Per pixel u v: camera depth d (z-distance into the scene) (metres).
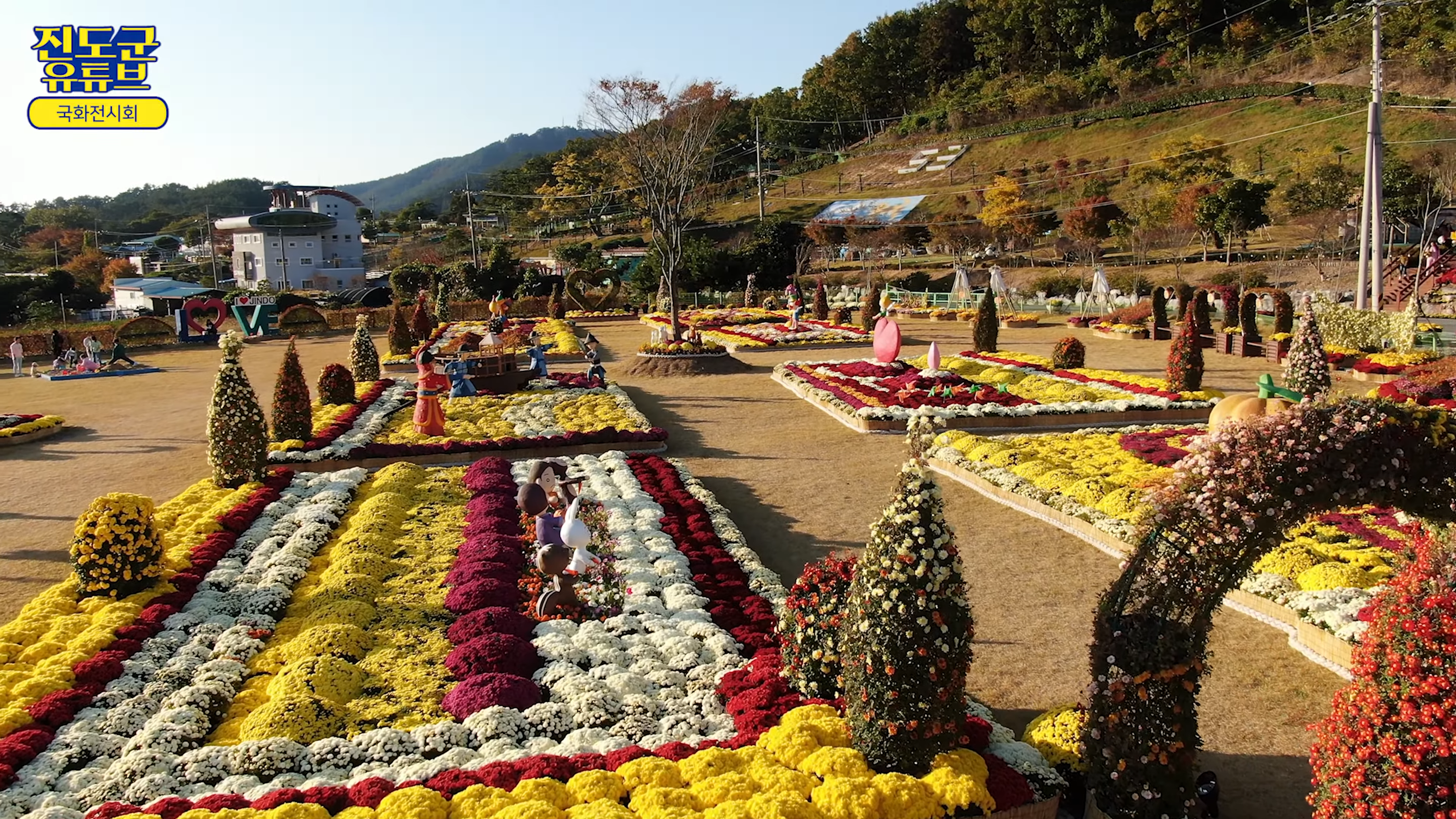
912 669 6.66
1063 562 12.38
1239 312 32.03
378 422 22.08
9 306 72.19
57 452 21.58
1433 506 5.88
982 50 103.94
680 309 57.59
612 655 9.24
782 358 34.72
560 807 6.40
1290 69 79.69
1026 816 6.65
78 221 145.12
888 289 56.78
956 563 6.75
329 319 58.84
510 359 26.80
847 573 8.25
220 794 6.70
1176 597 6.37
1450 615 5.33
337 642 9.38
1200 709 8.62
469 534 13.02
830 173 99.62
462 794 6.44
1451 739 5.17
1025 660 9.66
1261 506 6.05
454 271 68.56
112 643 9.43
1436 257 40.59
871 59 109.06
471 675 8.87
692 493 15.23
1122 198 69.38
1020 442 18.09
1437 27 71.06
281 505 14.52
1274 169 66.62
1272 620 10.31
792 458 18.72
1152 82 87.00
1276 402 14.84
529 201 112.44
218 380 15.60
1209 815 6.69
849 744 7.09
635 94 35.47
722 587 11.10
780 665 8.74
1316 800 6.07
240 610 10.48
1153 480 7.18
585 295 64.00
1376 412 6.00
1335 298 41.38
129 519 10.70
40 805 6.75
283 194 107.69
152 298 72.62
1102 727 6.63
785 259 63.94
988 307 29.56
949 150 94.12
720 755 6.90
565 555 10.44
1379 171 29.00
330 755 7.42
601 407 23.41
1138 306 39.31
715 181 99.31
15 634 9.65
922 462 6.83
